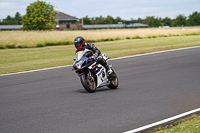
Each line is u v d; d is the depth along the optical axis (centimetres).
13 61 2973
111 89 1459
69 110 1021
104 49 3972
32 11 11562
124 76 1847
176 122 861
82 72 1324
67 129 814
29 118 928
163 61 2530
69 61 2861
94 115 951
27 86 1605
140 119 901
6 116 959
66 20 18562
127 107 1050
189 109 1012
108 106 1069
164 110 1002
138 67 2233
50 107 1073
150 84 1535
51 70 2255
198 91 1320
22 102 1178
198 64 2250
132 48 4041
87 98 1219
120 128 818
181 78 1691
